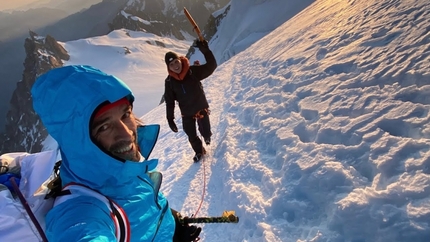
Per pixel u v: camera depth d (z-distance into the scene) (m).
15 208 1.00
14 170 1.16
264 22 37.28
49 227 1.05
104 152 1.08
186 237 1.73
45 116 1.04
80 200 1.08
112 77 1.10
